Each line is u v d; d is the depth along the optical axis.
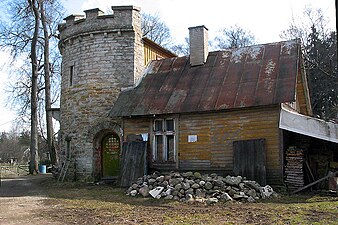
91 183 18.33
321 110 31.55
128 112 16.75
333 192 13.30
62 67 21.70
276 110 14.41
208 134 15.65
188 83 17.14
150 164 16.50
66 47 21.17
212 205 11.31
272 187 13.97
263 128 14.54
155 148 16.69
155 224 8.51
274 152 14.20
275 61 16.14
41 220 9.34
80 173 19.41
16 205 11.99
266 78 15.31
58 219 9.43
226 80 16.28
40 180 22.73
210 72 17.30
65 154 20.44
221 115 15.48
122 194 14.09
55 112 25.34
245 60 17.11
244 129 14.94
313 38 32.59
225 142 15.26
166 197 12.67
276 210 9.99
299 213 9.42
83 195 14.20
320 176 15.22
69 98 20.53
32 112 30.22
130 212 10.23
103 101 19.34
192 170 15.74
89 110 19.52
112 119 18.97
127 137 17.19
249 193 12.54
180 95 16.55
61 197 13.81
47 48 30.09
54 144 30.25
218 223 8.45
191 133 15.97
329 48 31.91
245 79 15.80
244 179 13.62
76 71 20.28
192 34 18.47
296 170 13.92
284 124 13.97
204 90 16.23
